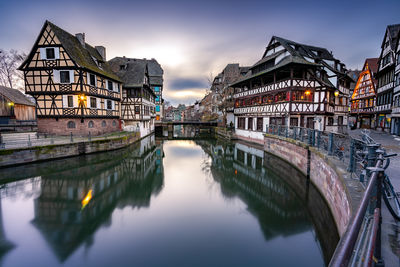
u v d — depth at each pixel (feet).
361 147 18.76
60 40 59.72
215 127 134.10
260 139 72.74
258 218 25.70
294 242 20.83
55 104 61.57
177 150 75.56
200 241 21.03
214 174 45.14
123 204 29.81
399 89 58.03
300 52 66.03
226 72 129.18
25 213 26.73
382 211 11.22
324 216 25.73
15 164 43.32
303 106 58.95
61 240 21.16
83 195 32.78
